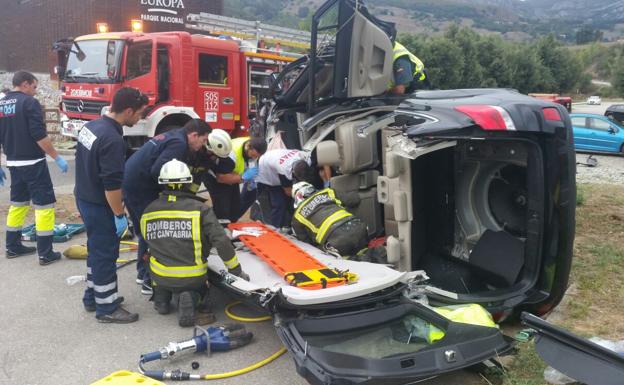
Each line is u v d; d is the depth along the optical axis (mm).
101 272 4133
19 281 5035
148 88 9547
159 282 4133
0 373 3414
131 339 3920
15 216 5645
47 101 20922
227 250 3938
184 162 4410
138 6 20844
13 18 28656
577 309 4238
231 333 3789
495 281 4074
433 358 3023
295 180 5125
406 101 4246
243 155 5441
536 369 3326
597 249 5742
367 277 3861
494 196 4234
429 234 4500
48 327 4094
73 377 3387
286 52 12344
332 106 5023
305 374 2895
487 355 3141
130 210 4609
